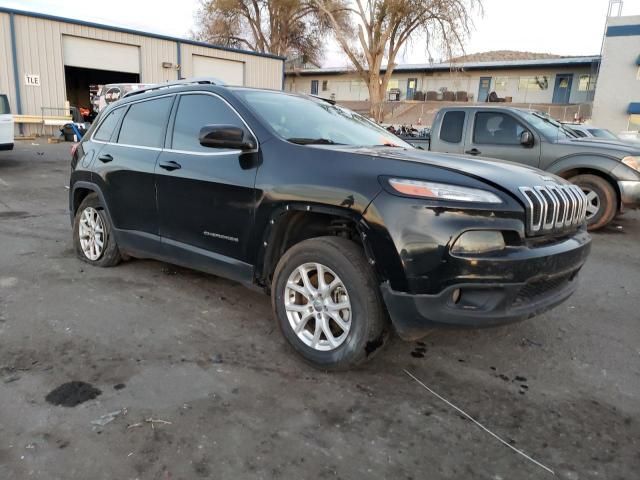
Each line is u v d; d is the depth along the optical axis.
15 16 19.98
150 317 3.92
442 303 2.76
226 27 40.53
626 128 29.81
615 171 7.16
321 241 3.12
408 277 2.77
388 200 2.82
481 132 8.20
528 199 2.88
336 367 3.08
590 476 2.34
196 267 3.99
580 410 2.87
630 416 2.83
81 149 5.12
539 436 2.62
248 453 2.41
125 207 4.51
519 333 3.87
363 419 2.71
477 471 2.35
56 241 6.13
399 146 4.14
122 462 2.31
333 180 3.04
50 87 21.34
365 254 2.99
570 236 3.24
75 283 4.60
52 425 2.56
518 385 3.12
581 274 5.49
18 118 20.06
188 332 3.68
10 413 2.64
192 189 3.83
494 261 2.72
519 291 2.83
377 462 2.38
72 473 2.23
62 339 3.50
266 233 3.37
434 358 3.41
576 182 7.57
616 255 6.34
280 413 2.73
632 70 29.31
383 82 31.22
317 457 2.40
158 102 4.40
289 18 39.72
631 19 28.84
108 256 4.95
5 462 2.28
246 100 3.77
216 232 3.72
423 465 2.38
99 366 3.15
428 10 27.98
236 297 4.39
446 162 3.11
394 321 2.87
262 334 3.68
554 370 3.32
